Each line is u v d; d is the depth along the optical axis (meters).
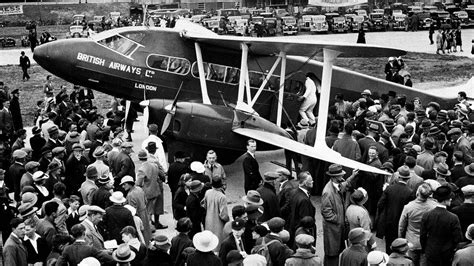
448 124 20.66
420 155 16.39
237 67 24.03
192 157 19.94
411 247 12.47
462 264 11.23
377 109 22.12
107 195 14.03
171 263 11.12
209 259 10.82
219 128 19.75
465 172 15.66
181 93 23.56
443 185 12.58
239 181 21.44
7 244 11.90
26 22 81.81
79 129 22.00
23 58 44.62
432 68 48.88
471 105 25.42
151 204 16.34
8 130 24.25
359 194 13.07
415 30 72.94
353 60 55.75
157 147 18.02
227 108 20.27
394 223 14.32
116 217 12.87
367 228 12.88
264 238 11.49
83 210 12.85
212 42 22.78
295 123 25.47
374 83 27.27
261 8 86.62
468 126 18.41
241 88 22.05
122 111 25.95
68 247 11.27
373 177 16.59
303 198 13.68
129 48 23.30
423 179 14.77
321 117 19.58
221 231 14.13
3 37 66.81
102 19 69.94
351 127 18.16
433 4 81.56
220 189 14.25
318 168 19.23
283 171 14.74
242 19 69.69
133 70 23.11
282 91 23.11
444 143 17.98
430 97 28.17
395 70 36.00
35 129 20.53
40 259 12.44
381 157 17.53
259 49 23.30
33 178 15.02
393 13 76.31
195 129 19.55
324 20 70.81
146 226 14.73
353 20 71.69
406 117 20.42
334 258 13.83
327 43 19.58
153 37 23.42
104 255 10.80
